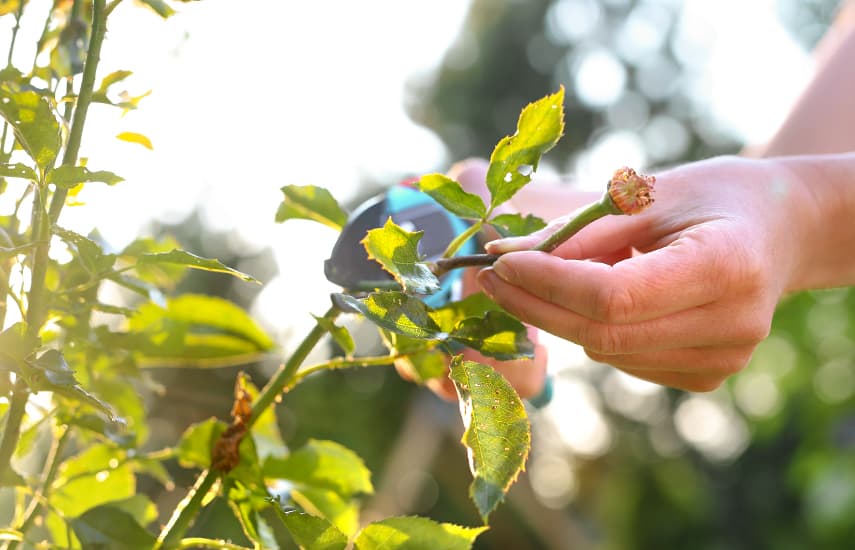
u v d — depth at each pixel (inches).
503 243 22.1
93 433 24.7
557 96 21.7
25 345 19.8
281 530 24.0
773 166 24.9
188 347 26.3
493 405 20.0
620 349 22.0
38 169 20.2
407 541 21.4
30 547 24.1
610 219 23.3
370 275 23.5
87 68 21.0
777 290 23.9
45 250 20.6
